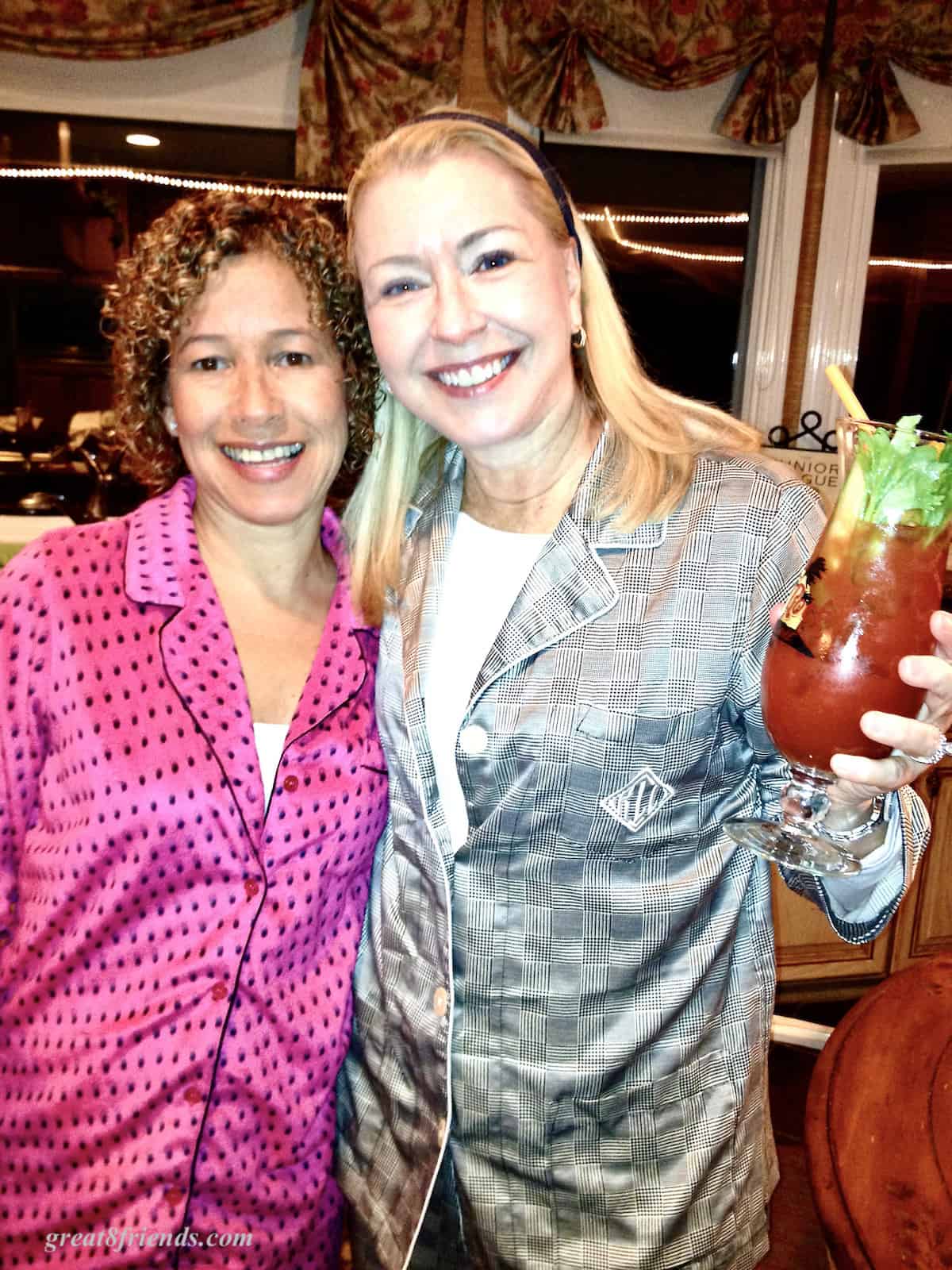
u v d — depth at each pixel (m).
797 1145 2.08
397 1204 1.10
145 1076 0.97
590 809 0.96
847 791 0.82
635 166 3.27
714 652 0.95
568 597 0.99
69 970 1.00
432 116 0.99
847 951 2.79
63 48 2.83
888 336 3.38
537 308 0.97
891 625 0.76
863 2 2.98
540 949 1.00
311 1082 1.07
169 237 1.01
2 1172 1.01
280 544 1.10
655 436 1.03
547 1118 1.01
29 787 1.02
